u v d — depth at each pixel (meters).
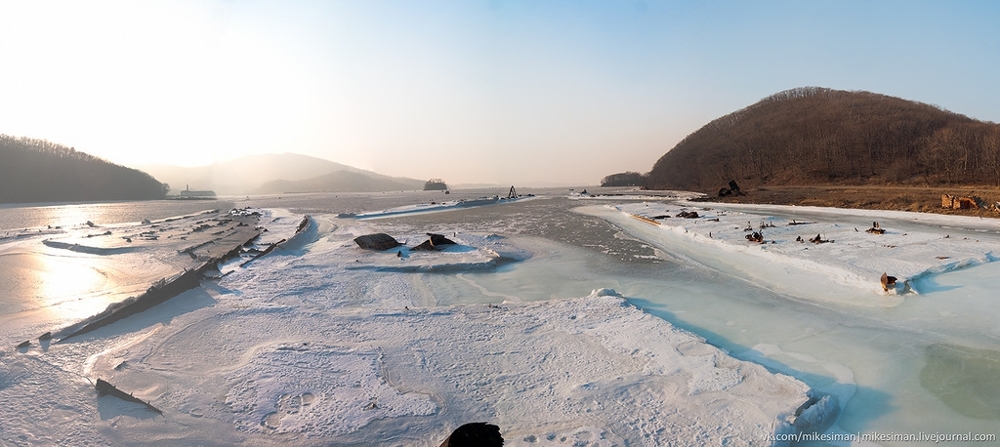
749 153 113.88
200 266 19.70
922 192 53.03
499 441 6.82
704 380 9.34
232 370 10.08
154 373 9.99
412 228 39.97
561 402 8.64
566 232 34.97
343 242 30.98
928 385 9.52
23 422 8.16
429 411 8.36
